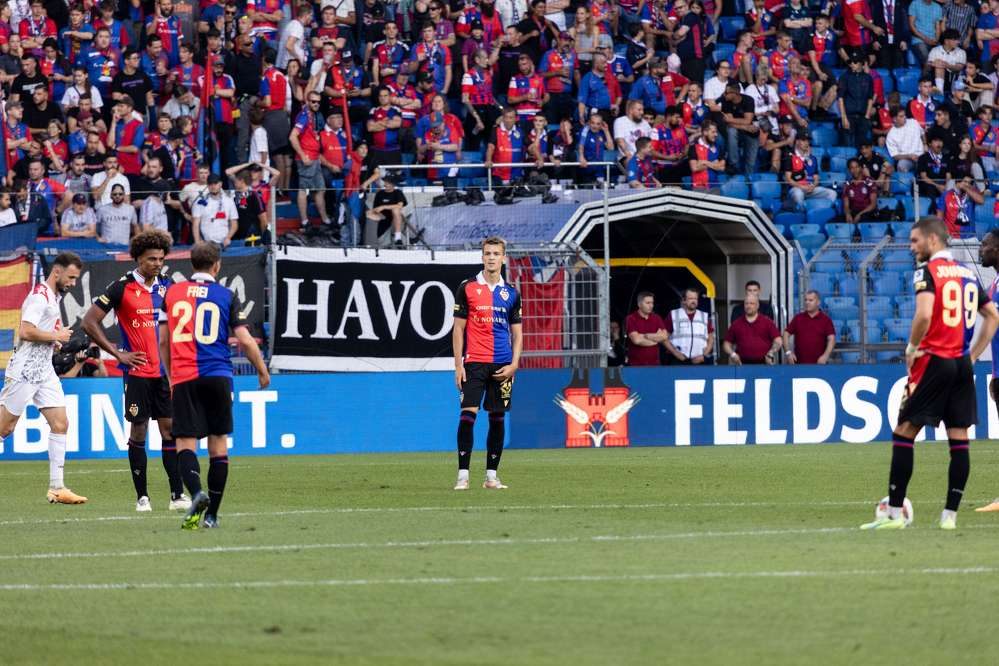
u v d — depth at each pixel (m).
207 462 69.75
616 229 92.06
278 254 73.75
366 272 75.81
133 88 91.94
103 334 46.75
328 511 45.84
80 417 73.38
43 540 38.81
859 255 86.56
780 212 97.31
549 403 78.31
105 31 93.12
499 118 95.31
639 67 103.19
